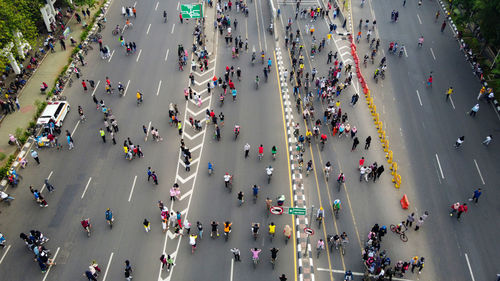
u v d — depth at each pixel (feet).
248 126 143.64
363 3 219.82
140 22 201.57
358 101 155.74
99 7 213.05
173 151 133.39
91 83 156.46
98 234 108.58
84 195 118.73
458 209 113.09
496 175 127.95
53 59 174.50
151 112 148.46
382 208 117.29
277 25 204.33
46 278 99.04
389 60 178.91
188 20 203.72
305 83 164.35
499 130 143.95
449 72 171.83
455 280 100.99
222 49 184.03
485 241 109.81
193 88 160.15
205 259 103.24
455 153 135.33
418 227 111.65
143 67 170.91
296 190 121.49
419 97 158.51
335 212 115.34
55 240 107.04
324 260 103.65
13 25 147.74
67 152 132.26
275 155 132.46
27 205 116.16
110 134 138.00
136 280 98.48
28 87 159.63
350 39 192.85
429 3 223.10
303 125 144.97
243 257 103.86
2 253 104.27
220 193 119.96
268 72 170.09
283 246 106.52
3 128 142.41
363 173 122.93
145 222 106.42
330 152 134.51
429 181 125.80
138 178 124.16
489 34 164.66
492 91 160.56
